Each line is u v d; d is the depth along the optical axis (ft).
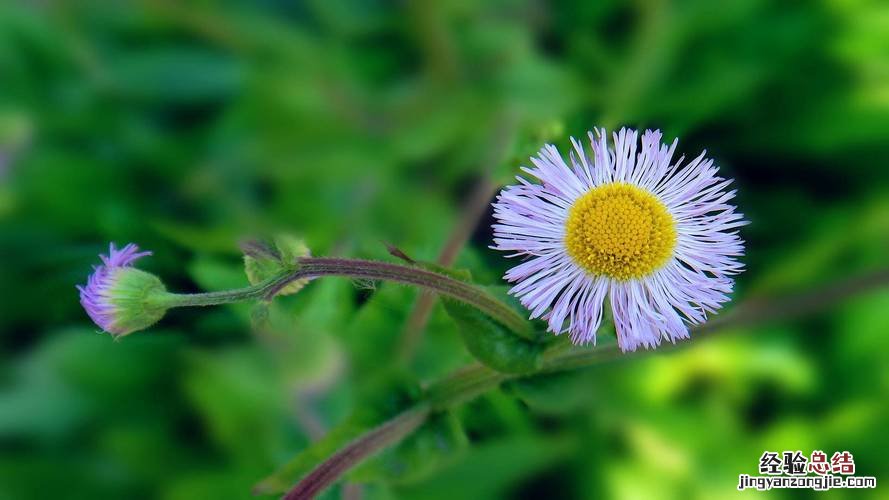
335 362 0.48
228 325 0.48
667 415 0.50
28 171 0.49
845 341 0.50
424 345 0.48
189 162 0.51
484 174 0.49
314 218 0.49
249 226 0.48
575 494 0.49
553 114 0.50
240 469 0.48
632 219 0.35
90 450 0.48
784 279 0.50
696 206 0.36
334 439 0.39
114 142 0.50
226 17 0.51
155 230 0.47
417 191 0.51
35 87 0.50
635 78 0.51
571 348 0.37
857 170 0.51
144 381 0.49
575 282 0.35
